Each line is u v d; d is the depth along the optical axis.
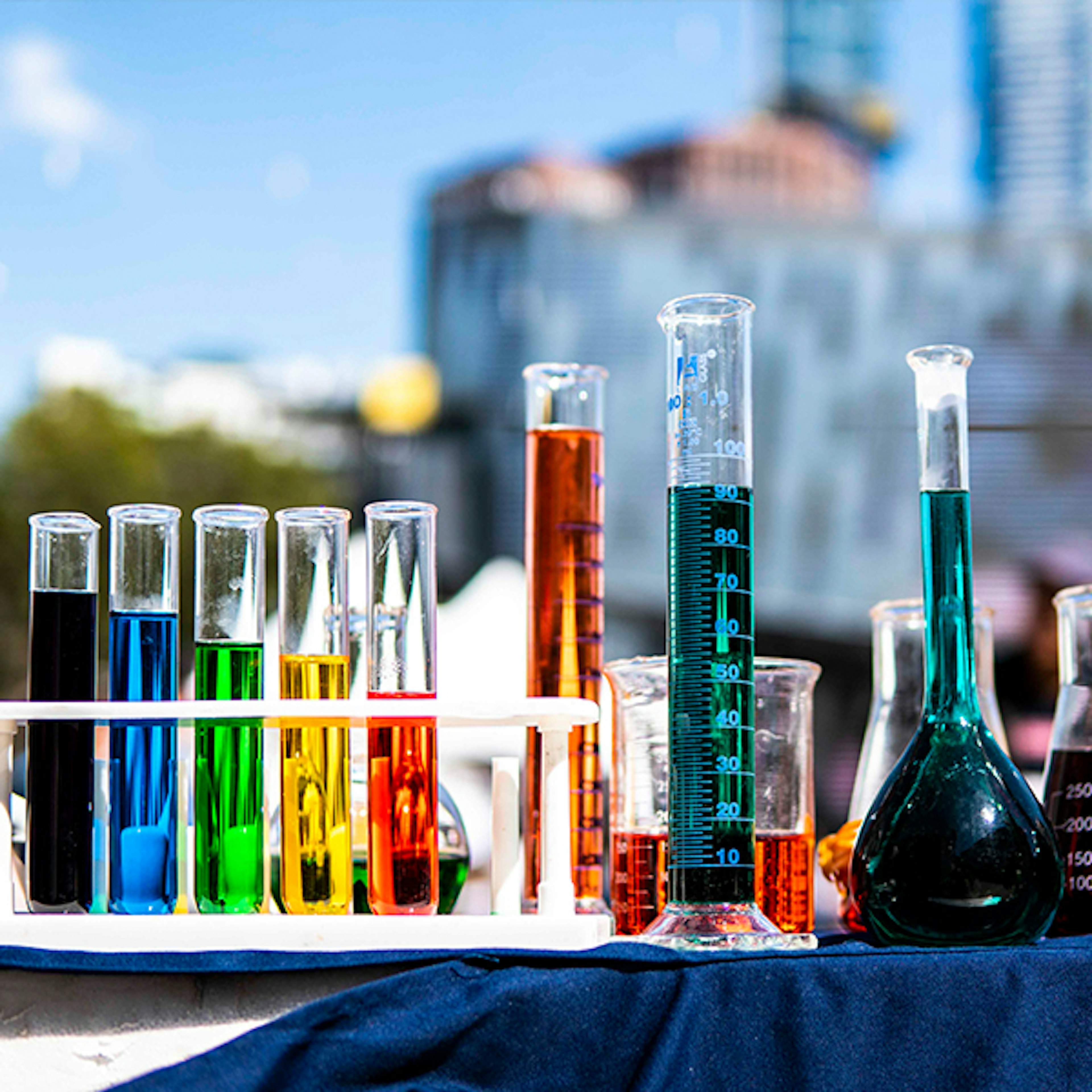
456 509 18.06
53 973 1.09
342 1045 1.02
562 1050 1.05
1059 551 14.45
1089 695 1.34
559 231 18.56
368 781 1.20
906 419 17.11
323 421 18.48
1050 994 1.09
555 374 1.39
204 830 1.19
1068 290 17.38
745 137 21.89
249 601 1.23
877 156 23.00
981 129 18.75
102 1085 1.09
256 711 1.16
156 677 1.21
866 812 1.35
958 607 1.23
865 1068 1.06
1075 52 18.59
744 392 1.22
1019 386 17.08
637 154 21.45
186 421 17.98
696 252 18.25
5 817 1.18
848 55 23.02
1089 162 18.52
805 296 17.86
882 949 1.11
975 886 1.15
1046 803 1.36
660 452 17.30
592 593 1.37
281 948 1.11
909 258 17.78
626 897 1.28
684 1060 1.04
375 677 1.21
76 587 1.24
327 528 1.24
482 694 4.77
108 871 1.19
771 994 1.07
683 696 1.18
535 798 1.32
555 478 1.37
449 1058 1.04
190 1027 1.09
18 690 13.72
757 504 17.06
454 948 1.11
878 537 16.86
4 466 17.00
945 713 1.22
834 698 11.59
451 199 19.38
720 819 1.16
